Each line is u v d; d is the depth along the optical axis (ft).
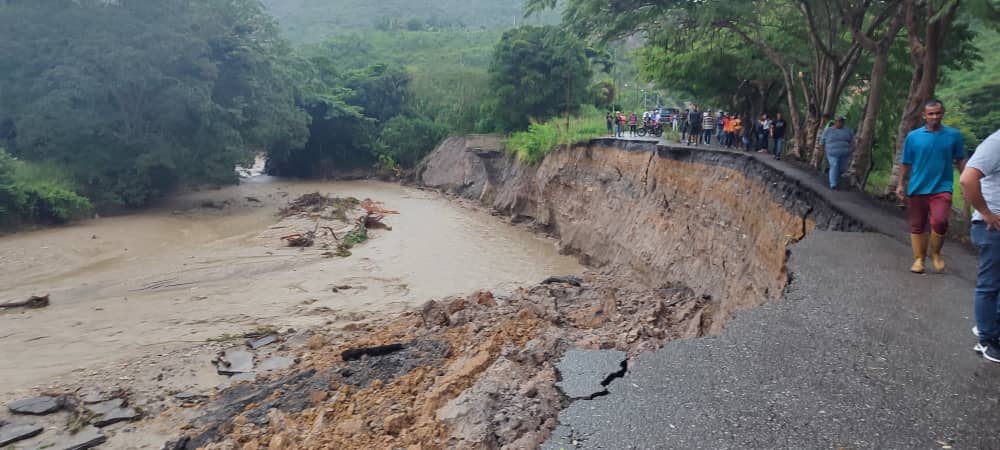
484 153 138.62
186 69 121.70
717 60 79.15
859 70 64.03
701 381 15.33
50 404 39.27
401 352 39.06
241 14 144.05
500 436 16.51
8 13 110.32
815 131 55.11
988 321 15.25
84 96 109.70
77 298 64.75
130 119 119.34
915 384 14.39
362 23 453.17
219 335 54.08
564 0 57.93
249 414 32.78
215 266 78.13
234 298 65.92
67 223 103.24
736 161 58.13
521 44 152.66
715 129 92.22
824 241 29.35
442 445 18.28
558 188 103.65
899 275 23.25
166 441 33.91
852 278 23.04
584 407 14.67
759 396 14.32
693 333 41.09
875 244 28.43
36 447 34.60
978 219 15.19
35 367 46.39
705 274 58.34
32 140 108.58
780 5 55.42
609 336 32.48
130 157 120.16
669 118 114.11
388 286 71.51
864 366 15.49
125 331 54.85
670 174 71.41
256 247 90.33
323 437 24.86
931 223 22.40
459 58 252.01
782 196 46.60
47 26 112.16
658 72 90.12
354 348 41.88
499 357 26.96
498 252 91.50
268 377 42.88
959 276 22.91
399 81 208.44
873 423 12.82
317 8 519.60
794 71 74.28
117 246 89.10
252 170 216.33
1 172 95.25
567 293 56.70
